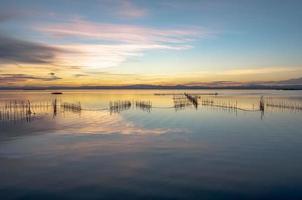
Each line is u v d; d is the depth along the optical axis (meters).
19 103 87.38
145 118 45.78
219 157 20.58
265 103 77.81
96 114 53.25
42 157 20.94
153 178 16.38
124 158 20.64
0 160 20.12
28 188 15.02
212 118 44.19
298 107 61.09
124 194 14.22
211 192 14.37
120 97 139.75
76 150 23.09
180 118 44.84
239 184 15.35
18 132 32.09
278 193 14.22
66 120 43.88
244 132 30.75
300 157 20.28
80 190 14.76
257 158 20.16
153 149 23.34
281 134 29.09
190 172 17.33
